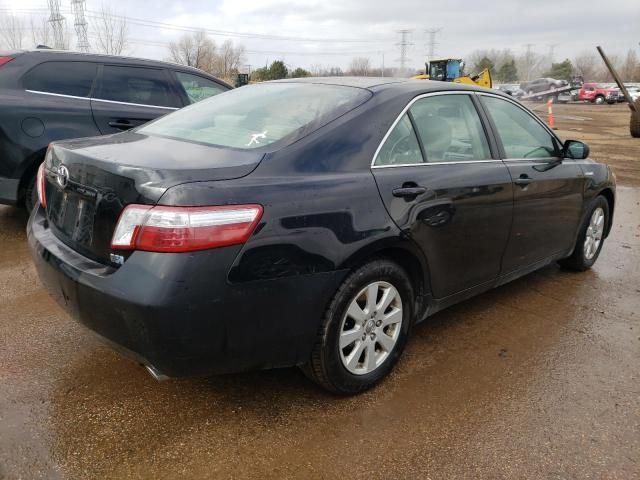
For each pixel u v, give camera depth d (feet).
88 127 17.48
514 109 12.96
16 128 16.12
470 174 10.71
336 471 7.66
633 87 140.56
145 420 8.55
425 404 9.28
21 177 16.46
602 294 14.56
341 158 8.79
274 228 7.62
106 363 10.08
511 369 10.52
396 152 9.64
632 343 11.76
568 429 8.73
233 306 7.42
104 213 7.66
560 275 15.99
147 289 7.01
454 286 10.93
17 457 7.60
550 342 11.68
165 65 19.83
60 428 8.25
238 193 7.46
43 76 17.07
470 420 8.88
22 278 13.88
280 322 7.92
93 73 18.01
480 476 7.65
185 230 7.01
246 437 8.28
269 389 9.52
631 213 24.17
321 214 8.10
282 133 8.93
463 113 11.41
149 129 10.65
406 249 9.41
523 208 12.14
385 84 10.50
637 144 50.44
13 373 9.63
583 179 14.52
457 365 10.60
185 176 7.35
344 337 8.84
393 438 8.39
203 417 8.70
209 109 11.04
